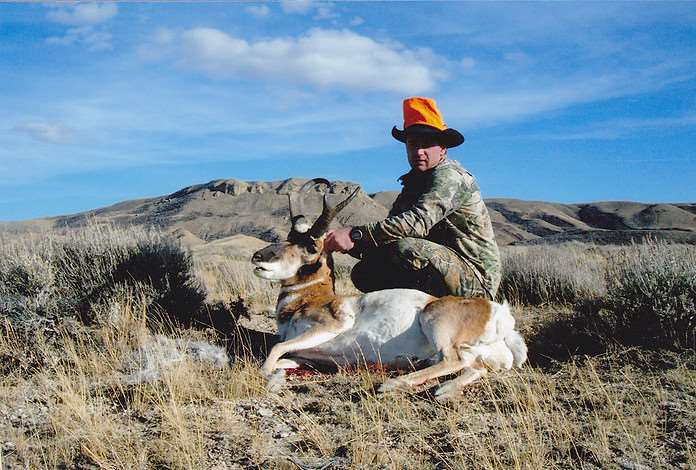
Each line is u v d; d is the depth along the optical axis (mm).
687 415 4898
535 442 4418
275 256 6203
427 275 6754
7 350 6094
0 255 7430
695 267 7348
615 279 8617
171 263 8102
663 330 6781
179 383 5348
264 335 7348
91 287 7305
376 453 4293
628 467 4117
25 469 4035
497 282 6949
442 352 5672
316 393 5469
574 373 5941
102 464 4070
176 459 4152
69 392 4977
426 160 6824
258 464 4172
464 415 4938
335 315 6035
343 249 6316
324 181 6465
